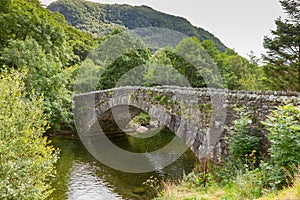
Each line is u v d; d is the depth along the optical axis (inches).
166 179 397.1
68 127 729.6
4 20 636.1
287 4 868.0
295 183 158.9
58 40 737.0
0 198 211.3
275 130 198.2
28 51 590.2
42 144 266.5
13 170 221.1
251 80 968.3
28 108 264.1
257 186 212.5
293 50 866.1
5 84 253.0
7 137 231.5
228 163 281.6
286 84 845.2
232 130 291.6
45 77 610.9
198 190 275.4
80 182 403.5
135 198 343.0
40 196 256.1
